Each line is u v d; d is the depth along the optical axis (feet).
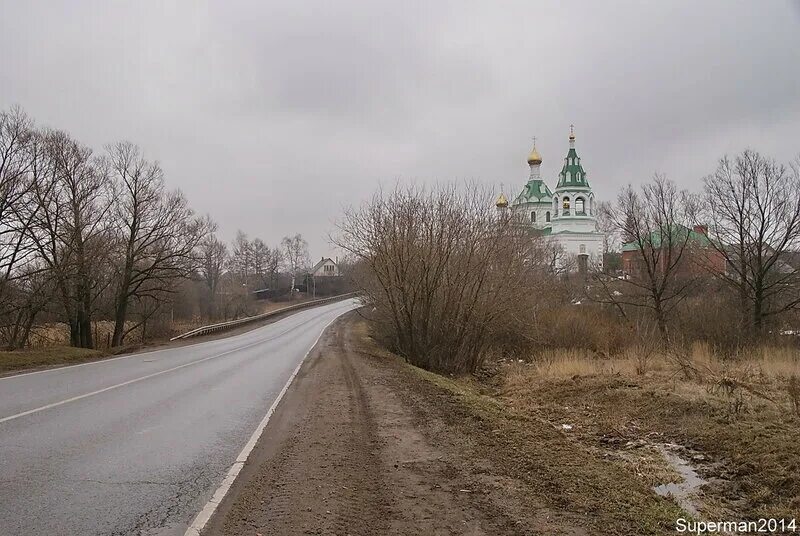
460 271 82.79
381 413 39.47
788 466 29.32
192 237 131.03
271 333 148.77
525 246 95.30
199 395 45.73
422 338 84.48
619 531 18.58
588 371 67.36
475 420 37.19
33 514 18.80
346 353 91.76
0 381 51.67
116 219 120.78
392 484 23.03
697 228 122.31
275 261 396.98
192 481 22.77
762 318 108.37
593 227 280.72
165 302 136.67
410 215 84.84
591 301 126.11
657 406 46.68
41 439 28.91
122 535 17.30
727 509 25.12
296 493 21.57
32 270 106.01
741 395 45.16
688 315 110.93
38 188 101.04
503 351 100.63
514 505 20.66
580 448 31.68
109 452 26.84
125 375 57.62
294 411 39.73
